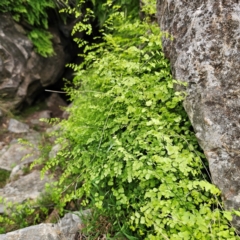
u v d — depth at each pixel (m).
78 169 2.29
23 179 2.92
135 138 2.04
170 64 2.32
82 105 2.66
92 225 2.04
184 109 2.18
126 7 4.21
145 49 2.69
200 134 1.88
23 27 4.52
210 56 1.93
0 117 4.15
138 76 2.48
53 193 2.38
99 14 4.84
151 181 1.81
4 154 3.45
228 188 1.71
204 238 1.49
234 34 1.91
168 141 1.83
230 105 1.81
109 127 2.19
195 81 1.94
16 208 2.45
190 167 1.85
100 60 2.62
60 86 5.67
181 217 1.54
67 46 5.37
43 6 4.46
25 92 4.49
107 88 2.56
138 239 1.80
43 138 3.89
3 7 4.18
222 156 1.76
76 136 2.30
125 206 1.91
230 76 1.85
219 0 1.99
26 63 4.49
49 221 2.32
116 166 1.88
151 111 2.13
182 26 2.18
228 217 1.50
